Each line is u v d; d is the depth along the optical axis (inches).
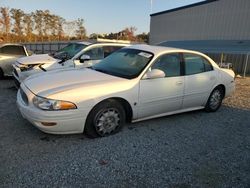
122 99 156.6
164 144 150.8
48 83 148.9
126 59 184.2
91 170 117.8
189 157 136.9
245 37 775.1
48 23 2372.0
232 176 121.0
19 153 129.4
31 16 2281.0
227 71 233.9
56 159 125.6
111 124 155.9
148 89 166.6
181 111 196.7
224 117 213.6
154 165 126.0
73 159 126.5
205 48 690.2
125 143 148.2
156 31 1146.7
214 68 219.3
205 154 141.8
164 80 175.3
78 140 148.1
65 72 173.0
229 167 129.3
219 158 138.1
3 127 161.2
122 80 158.4
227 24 824.3
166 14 1071.6
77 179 110.2
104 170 118.5
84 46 283.0
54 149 135.7
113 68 178.5
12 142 141.2
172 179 115.1
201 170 124.5
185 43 874.8
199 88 202.1
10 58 343.0
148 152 139.1
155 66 172.9
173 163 129.3
